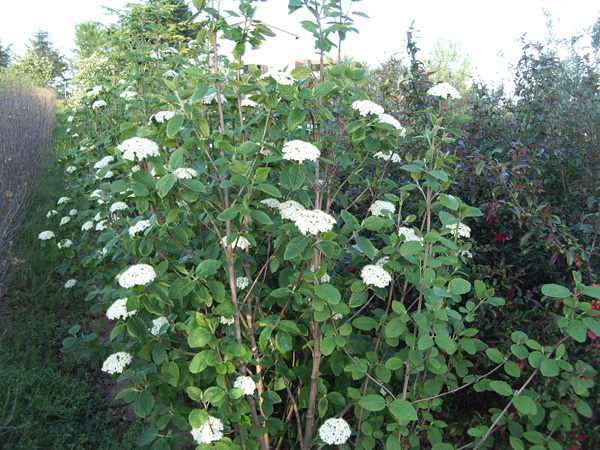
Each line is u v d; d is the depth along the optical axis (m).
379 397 1.81
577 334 1.61
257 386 2.16
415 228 2.10
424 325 1.75
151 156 1.89
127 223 2.93
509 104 3.85
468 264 2.69
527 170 2.94
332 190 2.58
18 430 2.42
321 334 2.10
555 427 1.75
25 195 5.20
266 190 1.82
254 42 2.17
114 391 3.05
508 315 2.46
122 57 4.96
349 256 2.72
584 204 2.98
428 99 3.59
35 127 8.53
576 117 3.39
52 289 4.17
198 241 2.61
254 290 2.20
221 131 2.15
